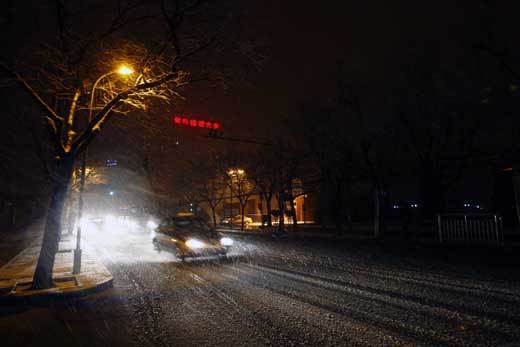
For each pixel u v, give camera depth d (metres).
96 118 8.44
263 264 11.49
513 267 9.72
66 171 8.30
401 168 24.34
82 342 4.82
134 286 8.56
